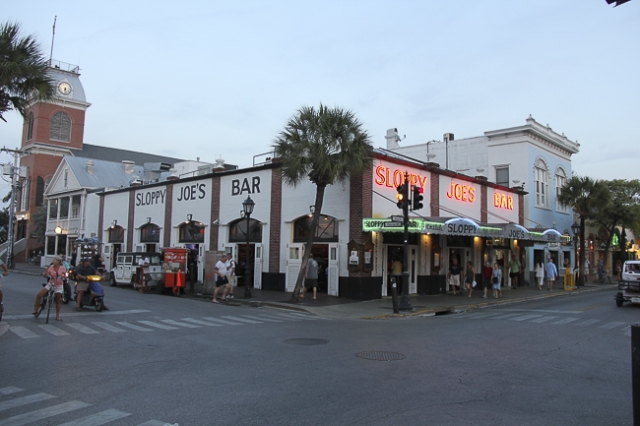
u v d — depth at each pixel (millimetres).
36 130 56125
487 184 29578
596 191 34031
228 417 5738
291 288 22984
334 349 9953
